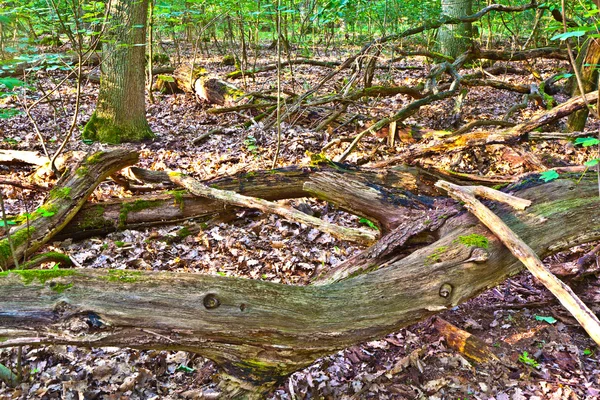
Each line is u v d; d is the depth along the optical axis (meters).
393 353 3.14
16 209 4.65
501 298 3.74
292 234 4.55
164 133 7.61
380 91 7.27
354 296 2.53
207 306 2.17
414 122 7.69
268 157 6.27
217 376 2.60
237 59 11.75
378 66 10.84
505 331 3.38
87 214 4.30
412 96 7.63
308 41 12.88
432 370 2.98
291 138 6.84
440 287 2.68
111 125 7.09
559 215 3.01
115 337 2.07
